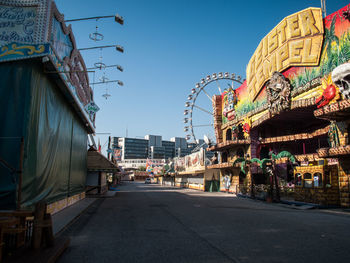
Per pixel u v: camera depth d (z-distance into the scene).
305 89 20.95
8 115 9.59
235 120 34.47
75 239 7.86
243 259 5.94
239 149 33.56
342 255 6.29
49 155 12.18
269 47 25.47
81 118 20.17
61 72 11.46
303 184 20.00
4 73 9.85
